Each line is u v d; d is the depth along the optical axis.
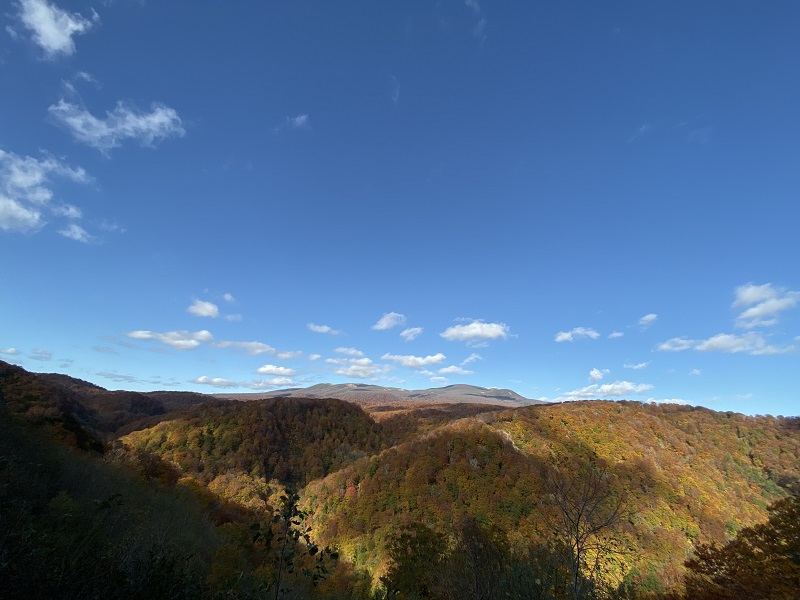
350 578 24.41
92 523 7.70
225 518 31.12
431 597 14.22
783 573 12.23
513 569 11.28
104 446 31.67
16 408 22.56
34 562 4.50
